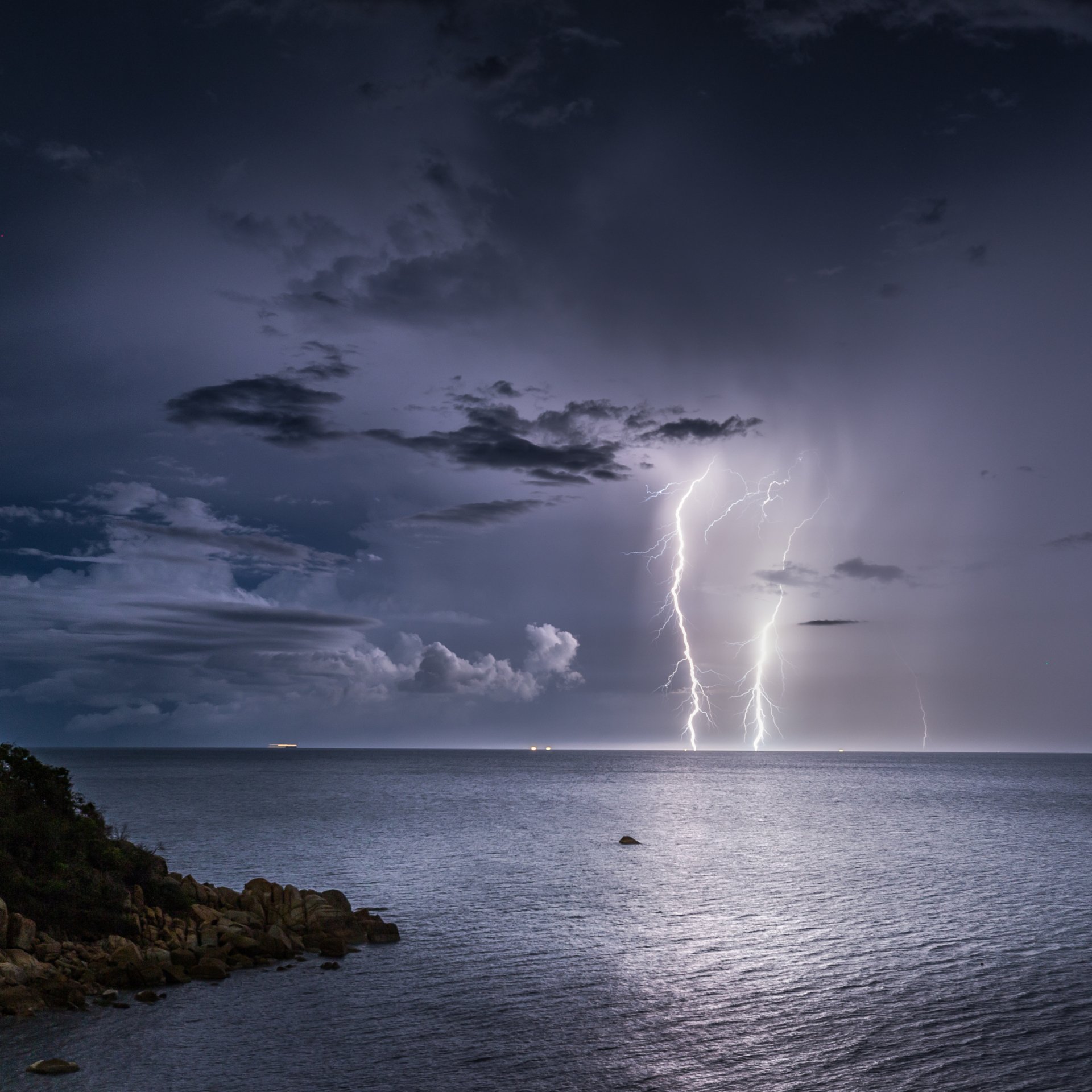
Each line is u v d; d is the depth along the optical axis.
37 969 30.73
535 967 36.81
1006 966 37.59
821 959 38.56
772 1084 25.28
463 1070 25.84
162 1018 29.20
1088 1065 26.72
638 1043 28.28
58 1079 24.22
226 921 39.03
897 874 63.28
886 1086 25.23
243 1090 24.03
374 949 39.38
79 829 40.03
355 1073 25.39
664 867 65.38
